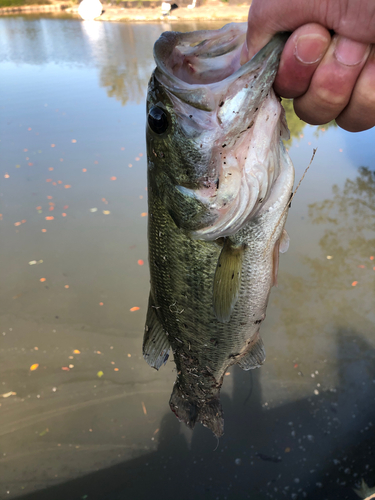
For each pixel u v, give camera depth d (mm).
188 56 210
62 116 1449
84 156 1191
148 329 305
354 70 156
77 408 622
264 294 260
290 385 651
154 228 249
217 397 324
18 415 611
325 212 968
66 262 845
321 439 586
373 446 573
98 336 705
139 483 555
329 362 675
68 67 2041
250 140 202
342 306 757
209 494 541
